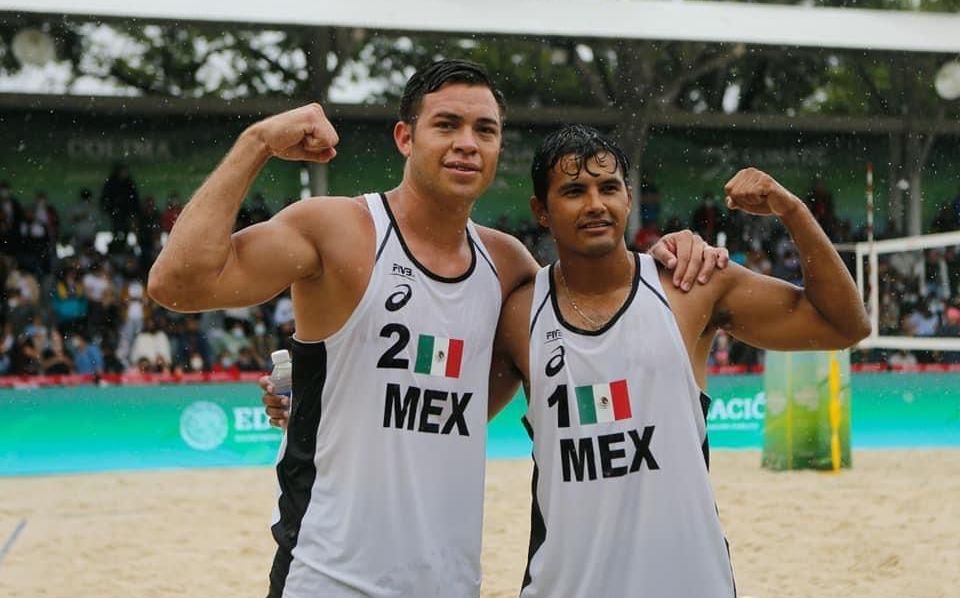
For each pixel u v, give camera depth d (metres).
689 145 16.28
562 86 15.81
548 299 2.86
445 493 2.71
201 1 11.37
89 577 6.15
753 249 16.14
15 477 9.92
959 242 12.05
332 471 2.71
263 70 15.15
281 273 2.66
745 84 16.02
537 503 2.82
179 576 6.16
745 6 12.24
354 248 2.72
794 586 5.82
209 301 2.55
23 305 13.88
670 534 2.69
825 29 12.41
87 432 10.41
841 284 2.76
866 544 6.70
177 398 10.61
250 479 9.59
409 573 2.65
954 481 8.95
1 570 6.32
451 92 2.72
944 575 6.00
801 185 16.41
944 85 14.20
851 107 16.20
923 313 15.59
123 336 13.87
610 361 2.75
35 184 14.71
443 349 2.71
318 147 2.62
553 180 2.79
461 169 2.69
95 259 14.49
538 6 11.78
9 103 14.60
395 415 2.67
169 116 15.11
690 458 2.73
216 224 2.51
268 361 13.68
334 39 13.85
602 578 2.69
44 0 11.04
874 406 11.77
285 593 2.73
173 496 8.70
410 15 11.48
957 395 11.97
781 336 2.87
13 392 10.33
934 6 15.24
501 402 3.08
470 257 2.83
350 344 2.69
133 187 14.94
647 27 12.15
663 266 2.92
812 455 9.53
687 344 2.80
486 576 6.00
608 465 2.72
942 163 16.42
